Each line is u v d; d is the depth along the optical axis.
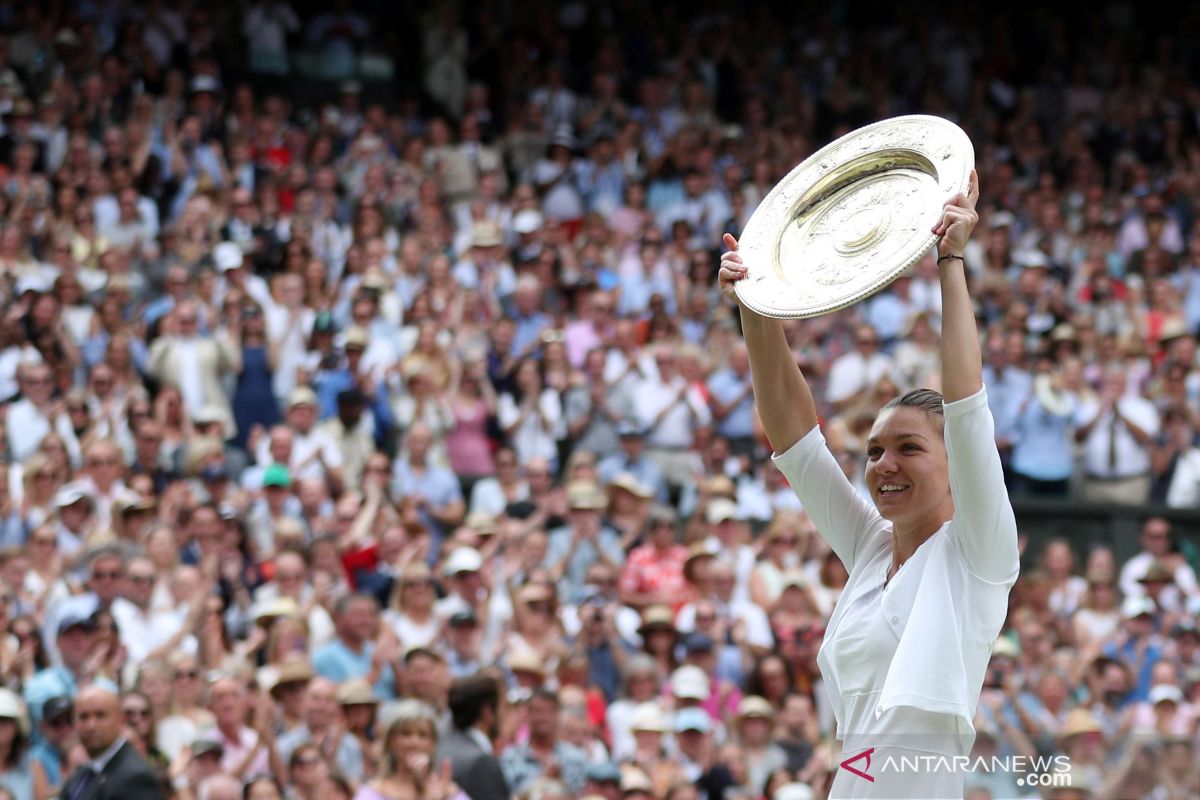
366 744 16.00
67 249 25.91
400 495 21.92
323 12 38.47
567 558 20.81
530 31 38.41
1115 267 32.22
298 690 16.09
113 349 23.19
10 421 21.39
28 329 23.39
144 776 11.96
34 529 18.97
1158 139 37.19
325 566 18.84
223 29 35.94
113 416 21.94
